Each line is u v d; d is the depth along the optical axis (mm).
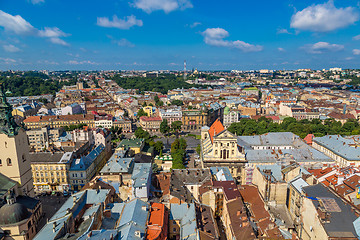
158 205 105688
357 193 108250
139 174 129250
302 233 104562
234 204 113875
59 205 146875
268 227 95438
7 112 108188
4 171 110562
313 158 168875
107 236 78125
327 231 85625
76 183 162875
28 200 111688
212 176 143375
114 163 144625
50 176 163250
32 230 102750
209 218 107062
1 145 107812
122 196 127375
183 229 99688
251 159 168375
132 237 81000
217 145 168125
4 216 93125
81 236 76188
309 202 98750
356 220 88500
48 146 195500
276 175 137875
